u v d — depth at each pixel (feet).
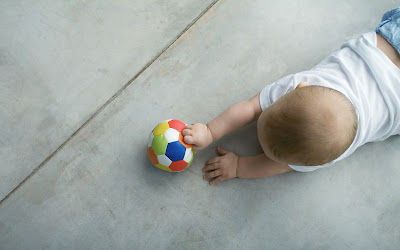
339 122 3.45
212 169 4.99
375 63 4.35
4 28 5.32
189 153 4.32
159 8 5.50
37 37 5.33
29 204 4.85
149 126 5.13
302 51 5.49
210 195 4.99
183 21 5.48
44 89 5.19
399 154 5.27
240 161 4.88
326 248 4.95
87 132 5.07
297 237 4.97
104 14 5.44
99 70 5.27
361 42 4.58
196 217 4.92
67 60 5.28
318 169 5.18
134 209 4.90
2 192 4.86
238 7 5.55
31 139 5.03
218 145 5.13
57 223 4.82
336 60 4.57
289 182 5.10
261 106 4.61
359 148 5.26
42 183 4.91
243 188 5.04
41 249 4.75
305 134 3.39
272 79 5.38
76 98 5.18
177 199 4.95
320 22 5.59
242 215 4.98
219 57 5.40
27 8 5.40
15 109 5.11
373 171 5.21
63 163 4.97
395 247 4.99
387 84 4.28
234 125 4.68
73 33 5.37
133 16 5.46
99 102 5.17
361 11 5.57
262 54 5.44
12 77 5.20
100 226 4.83
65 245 4.77
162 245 4.84
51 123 5.08
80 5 5.45
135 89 5.23
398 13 4.67
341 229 5.01
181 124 4.34
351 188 5.14
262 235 4.94
